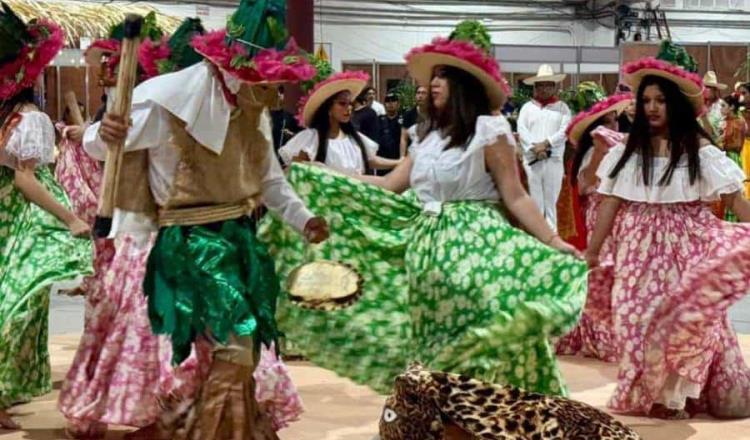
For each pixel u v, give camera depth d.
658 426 5.11
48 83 12.69
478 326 4.01
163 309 3.62
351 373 4.30
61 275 4.74
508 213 4.23
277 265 4.43
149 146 3.64
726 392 5.24
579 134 7.17
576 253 4.01
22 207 4.93
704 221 5.16
